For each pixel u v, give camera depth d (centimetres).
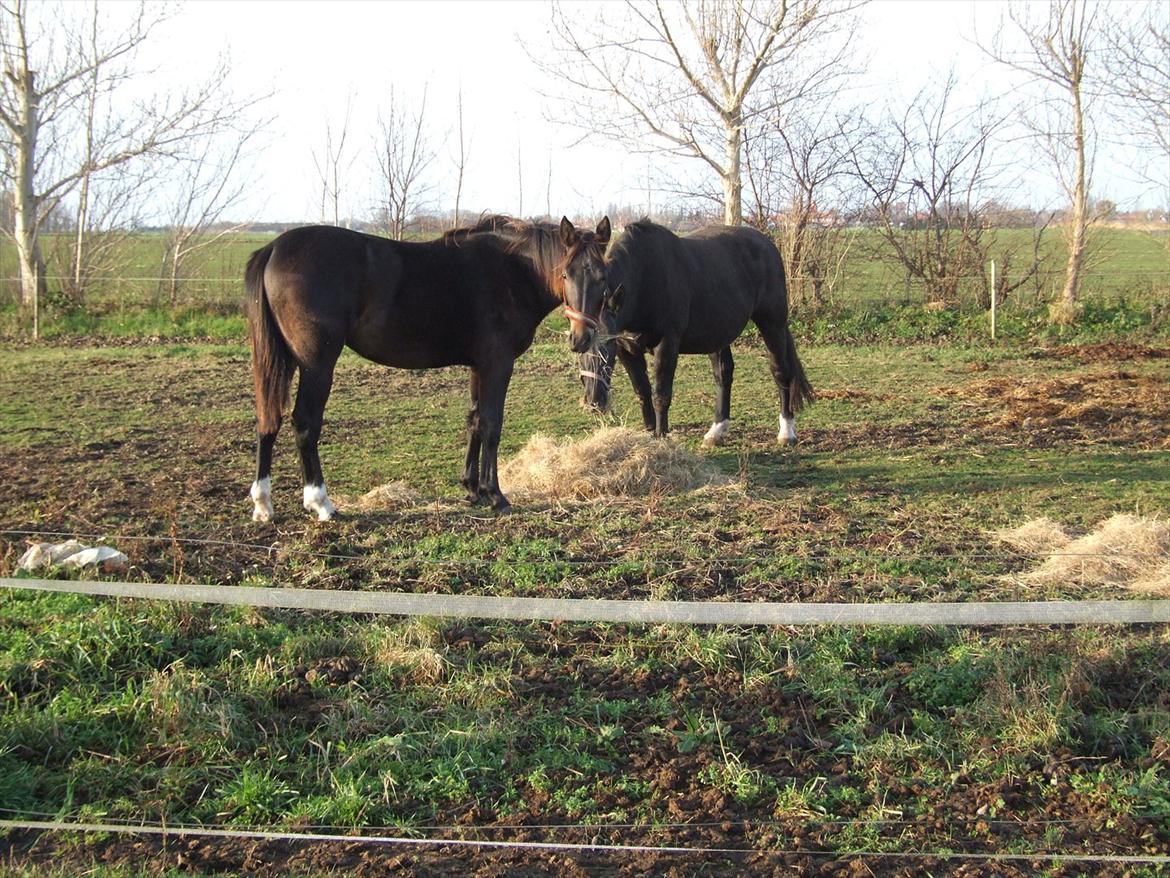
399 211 2406
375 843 338
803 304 1967
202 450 934
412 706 424
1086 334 1773
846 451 947
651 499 727
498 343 691
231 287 2128
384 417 1106
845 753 399
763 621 428
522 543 623
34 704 411
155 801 356
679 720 419
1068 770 384
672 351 880
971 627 511
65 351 1638
